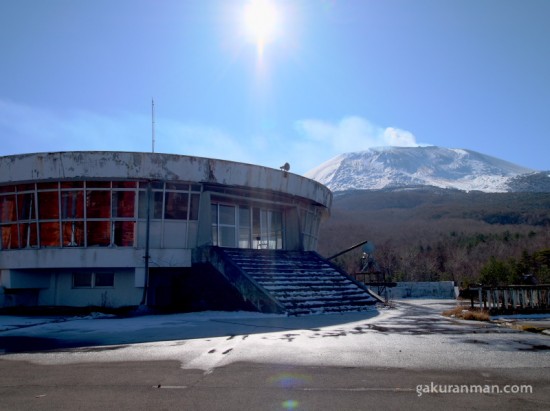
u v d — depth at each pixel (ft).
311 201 94.89
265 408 19.49
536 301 55.52
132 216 71.92
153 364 28.17
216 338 38.29
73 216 72.08
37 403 20.52
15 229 74.59
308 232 100.73
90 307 71.72
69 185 72.08
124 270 74.38
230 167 76.18
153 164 71.20
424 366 26.84
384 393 21.44
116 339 39.11
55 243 72.43
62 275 75.92
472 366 26.78
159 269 74.13
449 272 241.55
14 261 73.31
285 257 78.89
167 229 73.51
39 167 70.90
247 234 85.10
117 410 19.44
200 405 19.97
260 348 33.01
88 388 22.80
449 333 40.24
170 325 48.26
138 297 73.51
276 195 86.17
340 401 20.30
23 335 43.09
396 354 30.37
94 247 71.31
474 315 51.62
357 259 271.49
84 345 36.40
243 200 82.58
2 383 24.16
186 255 73.10
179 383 23.52
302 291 67.10
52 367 27.94
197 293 72.08
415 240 360.28
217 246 72.28
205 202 75.20
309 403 20.07
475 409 19.21
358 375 24.79
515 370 25.77
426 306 77.05
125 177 70.59
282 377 24.52
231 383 23.41
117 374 25.66
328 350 32.01
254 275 67.10
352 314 60.34
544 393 21.43
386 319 53.26
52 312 68.95
